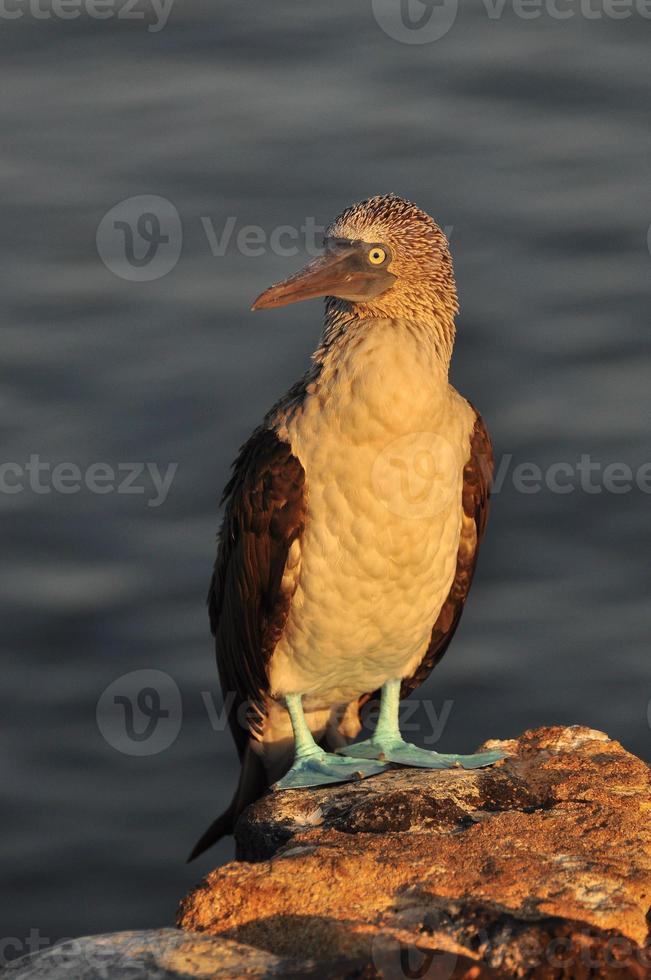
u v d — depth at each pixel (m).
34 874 14.83
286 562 8.08
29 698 16.56
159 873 14.86
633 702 16.06
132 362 20.30
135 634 17.16
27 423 19.50
